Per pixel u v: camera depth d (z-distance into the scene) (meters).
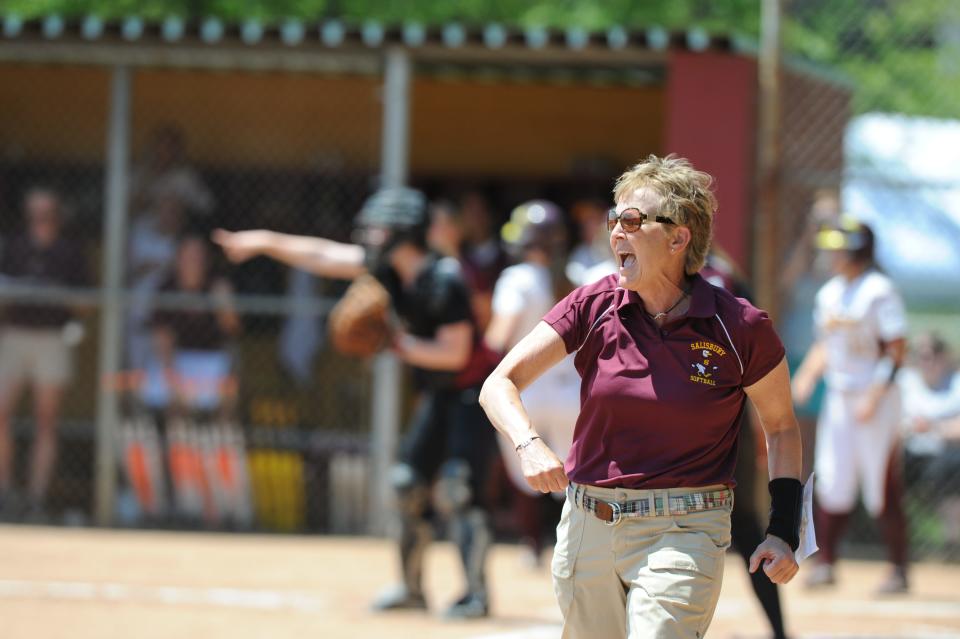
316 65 37.19
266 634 24.77
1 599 27.62
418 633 24.94
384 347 26.08
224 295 37.84
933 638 25.39
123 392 37.72
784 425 14.25
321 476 37.75
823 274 35.47
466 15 63.56
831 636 25.30
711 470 13.84
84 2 56.03
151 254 38.53
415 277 26.16
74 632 24.59
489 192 55.41
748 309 13.88
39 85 41.22
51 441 38.22
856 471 30.92
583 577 14.03
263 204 42.06
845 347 30.89
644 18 63.56
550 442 29.00
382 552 34.97
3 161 41.50
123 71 37.50
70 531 36.97
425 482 26.86
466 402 26.59
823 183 35.62
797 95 35.44
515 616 26.97
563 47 35.72
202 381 37.78
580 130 52.16
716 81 35.22
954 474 36.88
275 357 38.47
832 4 37.91
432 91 49.34
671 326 13.77
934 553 36.62
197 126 42.19
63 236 40.81
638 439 13.77
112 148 37.31
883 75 37.69
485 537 26.67
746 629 25.94
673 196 13.73
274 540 36.44
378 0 62.34
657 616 13.30
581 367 14.19
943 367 37.41
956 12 37.81
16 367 38.00
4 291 37.44
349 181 42.09
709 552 13.55
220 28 36.34
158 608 27.17
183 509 37.75
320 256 27.72
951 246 37.22
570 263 37.44
